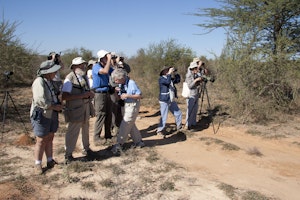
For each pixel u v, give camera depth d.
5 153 6.31
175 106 8.09
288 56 9.63
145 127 8.79
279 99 10.09
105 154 6.30
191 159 6.16
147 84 15.88
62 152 6.38
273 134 8.06
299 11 11.04
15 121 9.09
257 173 5.54
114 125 7.88
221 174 5.44
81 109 5.48
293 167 5.88
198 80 8.06
